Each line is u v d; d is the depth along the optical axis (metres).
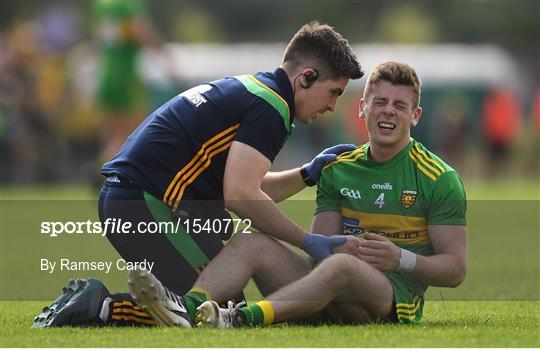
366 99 20.17
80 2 168.00
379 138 19.91
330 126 114.25
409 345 16.47
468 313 21.67
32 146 94.69
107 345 16.42
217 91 20.05
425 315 21.28
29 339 17.05
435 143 118.56
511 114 115.12
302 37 20.09
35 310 22.30
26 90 93.19
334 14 196.00
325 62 19.94
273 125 19.55
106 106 60.97
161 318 17.84
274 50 129.88
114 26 59.69
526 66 194.25
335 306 18.80
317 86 20.00
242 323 17.97
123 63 60.41
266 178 21.20
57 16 119.50
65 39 113.88
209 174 19.89
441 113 113.12
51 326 18.44
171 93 105.62
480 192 75.88
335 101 20.36
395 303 19.11
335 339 16.89
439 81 121.00
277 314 18.14
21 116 93.50
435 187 19.88
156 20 191.62
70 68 98.38
